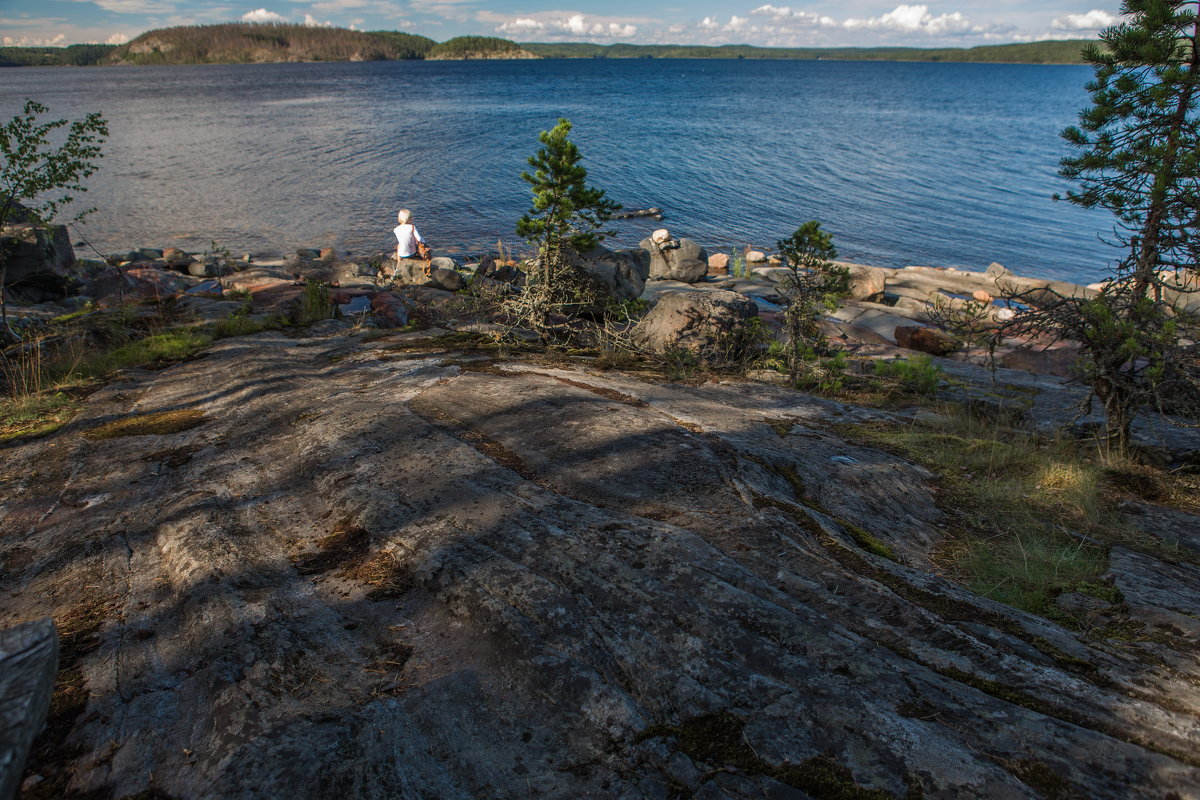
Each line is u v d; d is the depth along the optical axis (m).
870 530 3.45
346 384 5.52
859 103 93.12
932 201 32.09
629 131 54.88
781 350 7.45
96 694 2.35
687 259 17.31
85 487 3.97
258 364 6.23
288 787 1.88
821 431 4.84
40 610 2.87
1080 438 5.37
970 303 12.46
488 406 4.68
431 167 36.75
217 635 2.56
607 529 3.06
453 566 2.86
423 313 9.42
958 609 2.72
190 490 3.81
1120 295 5.00
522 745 2.07
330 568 3.03
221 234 23.12
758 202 31.06
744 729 2.06
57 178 8.02
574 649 2.39
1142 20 4.62
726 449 4.02
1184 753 1.96
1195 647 2.51
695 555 2.86
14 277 10.90
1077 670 2.37
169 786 1.96
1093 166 4.86
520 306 8.61
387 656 2.49
